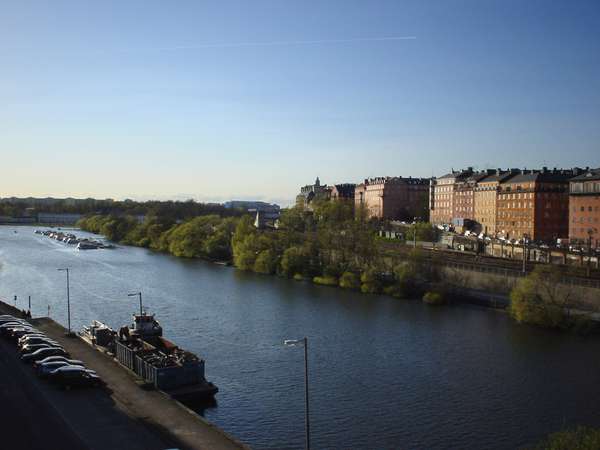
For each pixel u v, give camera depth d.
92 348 75.12
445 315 111.19
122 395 57.09
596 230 161.38
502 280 125.75
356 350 86.62
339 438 57.56
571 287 108.69
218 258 198.62
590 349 87.44
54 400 54.62
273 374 75.56
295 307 117.44
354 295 132.25
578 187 167.88
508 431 59.03
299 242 171.25
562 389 70.50
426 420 61.66
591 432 48.22
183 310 113.44
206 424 50.31
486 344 90.06
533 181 192.62
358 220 182.62
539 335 95.69
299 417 62.22
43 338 71.56
